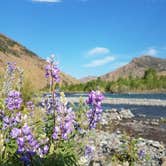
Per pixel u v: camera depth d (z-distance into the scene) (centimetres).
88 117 62
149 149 143
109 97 852
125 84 1463
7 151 59
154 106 522
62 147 60
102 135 155
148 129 235
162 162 117
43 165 55
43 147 60
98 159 99
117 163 101
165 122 285
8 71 106
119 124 259
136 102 621
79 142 63
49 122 62
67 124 59
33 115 85
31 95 137
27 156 53
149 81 1491
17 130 53
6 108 69
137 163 109
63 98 59
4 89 98
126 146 117
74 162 59
